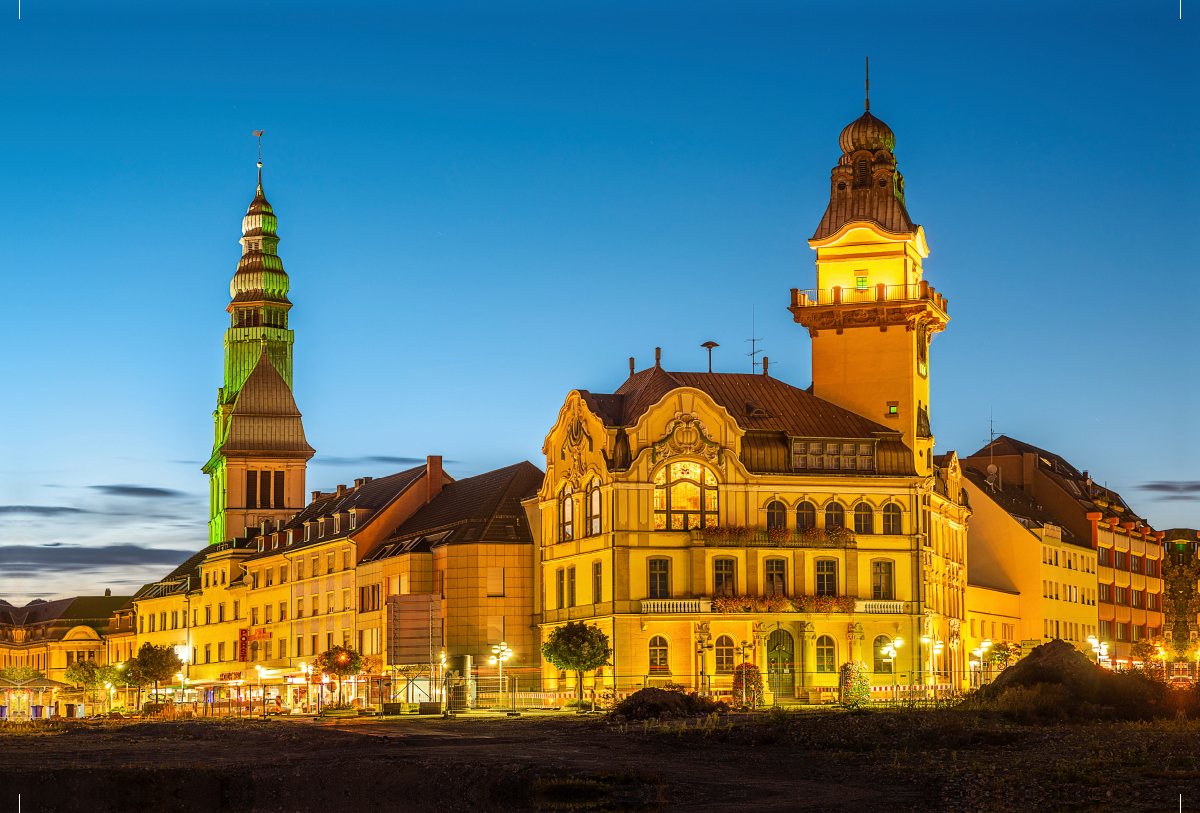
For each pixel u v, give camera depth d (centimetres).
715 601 9156
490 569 10431
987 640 11406
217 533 19462
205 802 5084
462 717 7906
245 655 13825
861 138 10462
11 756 5994
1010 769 4975
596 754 5672
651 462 9281
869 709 6875
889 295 10212
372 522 11850
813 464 9644
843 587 9469
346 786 5162
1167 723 5903
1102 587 13988
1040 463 14312
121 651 17712
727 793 4822
